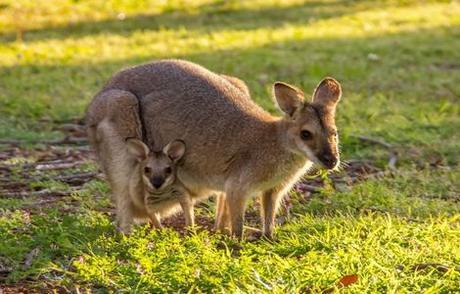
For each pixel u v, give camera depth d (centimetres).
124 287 964
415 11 3425
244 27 3014
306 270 967
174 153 1212
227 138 1187
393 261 1006
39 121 1858
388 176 1489
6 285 1004
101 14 3150
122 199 1212
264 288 927
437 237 1123
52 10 3150
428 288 926
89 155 1606
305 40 2808
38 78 2208
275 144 1167
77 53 2538
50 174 1478
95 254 1058
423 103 2067
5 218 1191
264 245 1107
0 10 3102
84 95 2044
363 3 3541
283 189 1201
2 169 1495
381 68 2458
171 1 3369
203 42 2706
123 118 1215
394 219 1201
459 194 1396
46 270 1024
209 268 989
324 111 1167
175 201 1223
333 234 1117
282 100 1173
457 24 3188
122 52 2555
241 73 2309
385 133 1766
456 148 1659
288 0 3519
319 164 1147
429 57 2636
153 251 1052
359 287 921
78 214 1235
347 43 2770
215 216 1269
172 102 1222
